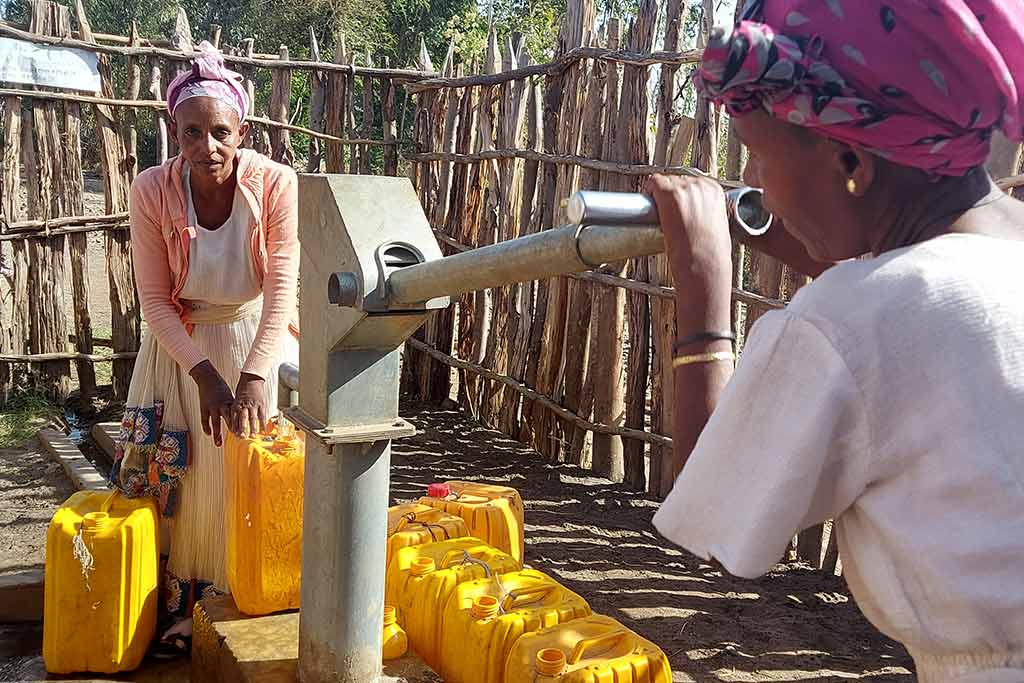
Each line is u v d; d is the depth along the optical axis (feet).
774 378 3.59
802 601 13.19
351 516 7.20
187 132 9.50
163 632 10.51
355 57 24.53
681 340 3.98
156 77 21.42
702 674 11.12
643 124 16.88
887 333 3.42
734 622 12.51
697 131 15.44
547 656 7.07
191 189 9.89
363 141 24.13
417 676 8.04
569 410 19.02
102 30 65.21
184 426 10.27
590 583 13.66
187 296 10.12
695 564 14.43
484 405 21.95
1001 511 3.32
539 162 19.71
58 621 9.41
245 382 9.61
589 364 18.61
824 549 14.88
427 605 8.32
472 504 10.19
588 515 16.46
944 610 3.47
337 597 7.31
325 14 62.49
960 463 3.35
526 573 8.50
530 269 5.27
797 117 3.57
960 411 3.34
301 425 7.18
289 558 9.02
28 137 20.54
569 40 18.45
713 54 3.54
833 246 3.94
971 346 3.36
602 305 17.97
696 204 4.01
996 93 3.47
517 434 20.83
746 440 3.64
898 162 3.59
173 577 10.50
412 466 18.89
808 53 3.50
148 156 41.60
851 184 3.69
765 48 3.47
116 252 21.58
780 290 14.93
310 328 7.13
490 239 21.33
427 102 23.93
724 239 4.03
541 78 19.74
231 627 8.85
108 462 18.67
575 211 4.02
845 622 12.59
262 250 9.94
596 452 18.54
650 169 16.51
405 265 6.55
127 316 21.81
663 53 16.17
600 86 17.78
